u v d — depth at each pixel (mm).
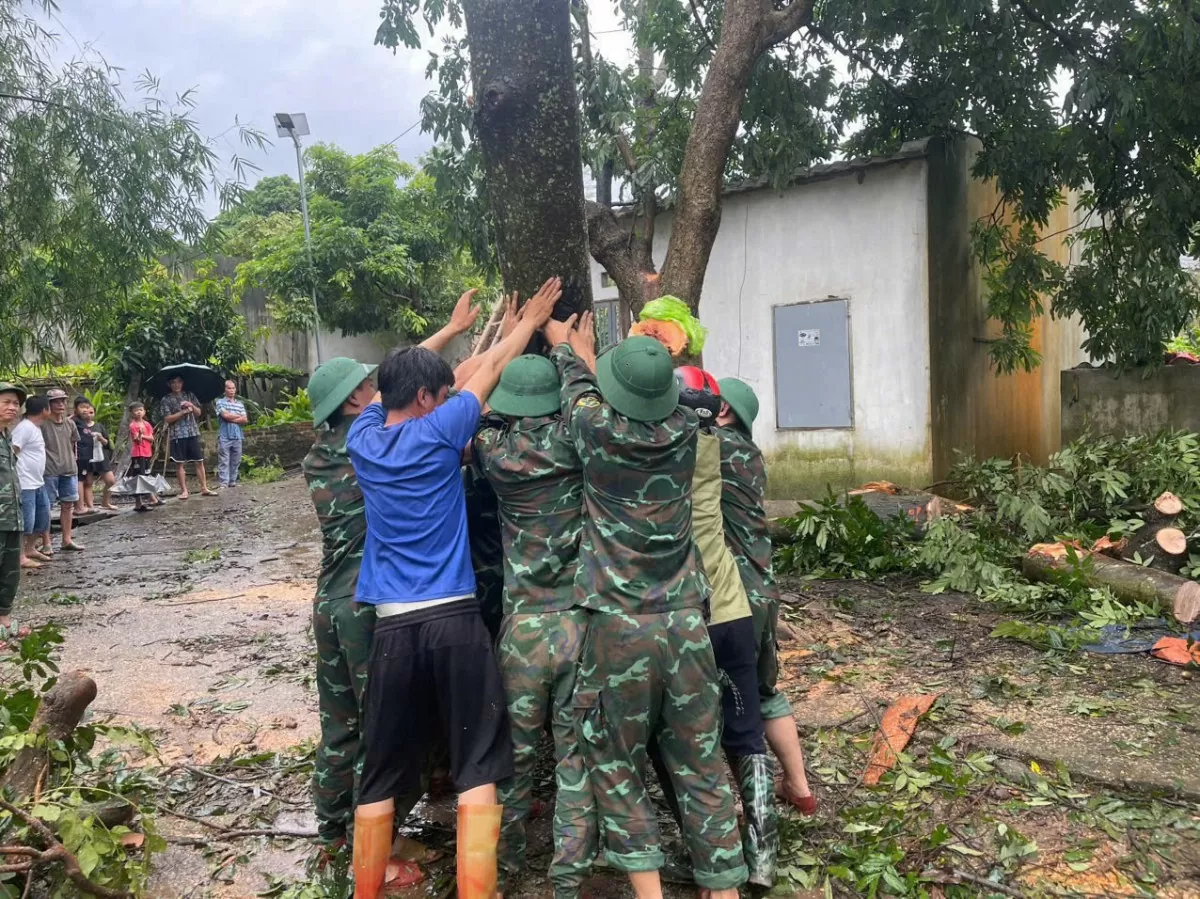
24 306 9391
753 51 6574
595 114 8289
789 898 2963
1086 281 8688
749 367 10242
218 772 4043
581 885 2918
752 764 3008
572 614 2846
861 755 3904
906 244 9203
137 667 5586
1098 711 4203
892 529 7086
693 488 3084
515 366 3021
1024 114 8250
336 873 3143
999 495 7195
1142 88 7371
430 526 2770
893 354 9359
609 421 2684
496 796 2781
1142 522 6621
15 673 5410
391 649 2713
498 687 2795
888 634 5578
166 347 17125
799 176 9492
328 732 3150
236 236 23641
